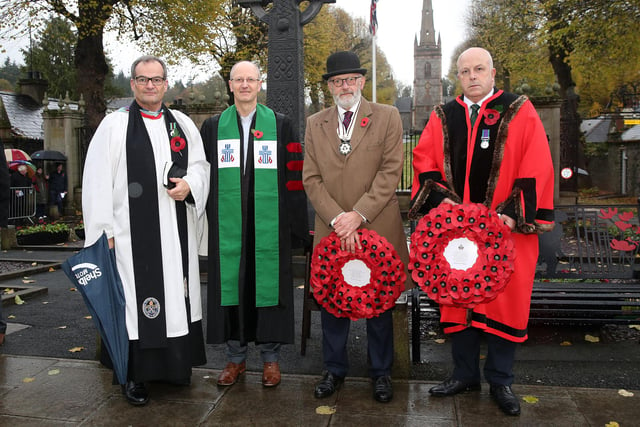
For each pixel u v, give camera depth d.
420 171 3.06
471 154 2.92
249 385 3.30
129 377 3.05
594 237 4.50
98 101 15.55
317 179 3.14
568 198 11.99
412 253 2.77
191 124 3.26
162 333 3.02
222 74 21.06
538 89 23.19
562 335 4.21
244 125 3.33
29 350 3.98
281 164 3.33
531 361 3.68
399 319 3.34
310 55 23.05
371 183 3.08
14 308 5.24
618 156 21.34
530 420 2.79
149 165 3.04
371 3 12.10
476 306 2.77
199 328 3.25
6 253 9.15
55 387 3.27
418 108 83.06
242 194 3.25
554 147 11.09
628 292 4.00
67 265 2.96
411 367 3.60
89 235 2.96
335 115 3.16
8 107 20.67
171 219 3.09
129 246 3.01
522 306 2.83
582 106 26.75
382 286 2.96
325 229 3.17
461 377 3.12
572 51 16.73
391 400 3.05
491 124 2.87
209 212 3.32
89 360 3.74
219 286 3.26
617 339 4.12
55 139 14.84
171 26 16.94
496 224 2.68
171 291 3.05
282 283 3.28
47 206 14.36
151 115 3.12
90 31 14.59
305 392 3.19
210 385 3.31
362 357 3.84
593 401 3.00
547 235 4.33
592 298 3.93
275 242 3.28
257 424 2.79
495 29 18.80
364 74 3.12
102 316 2.94
